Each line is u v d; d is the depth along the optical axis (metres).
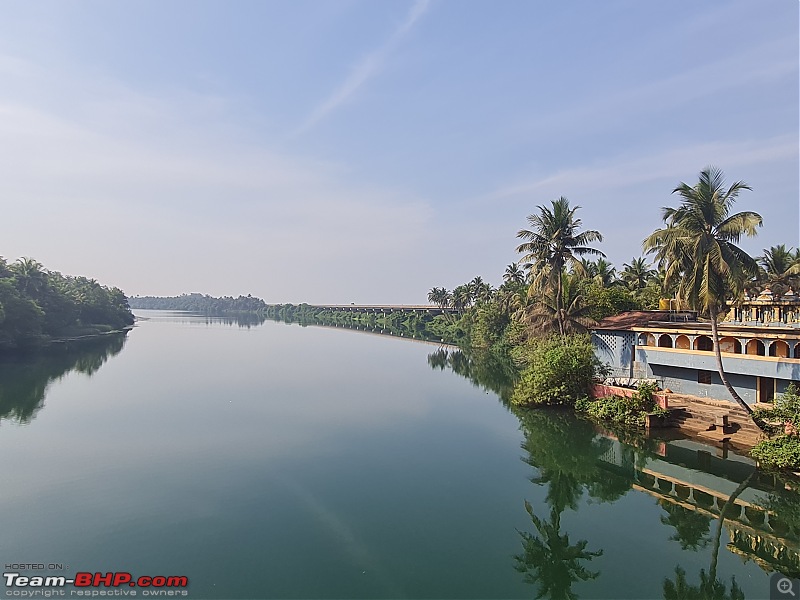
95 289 126.94
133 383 49.38
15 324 72.56
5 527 18.30
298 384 51.12
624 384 36.56
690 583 15.29
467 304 130.25
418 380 55.00
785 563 16.53
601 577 15.57
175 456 26.83
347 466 25.62
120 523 18.75
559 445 29.61
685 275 28.98
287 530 18.39
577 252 45.62
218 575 15.31
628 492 22.61
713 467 25.20
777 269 49.38
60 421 33.84
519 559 16.55
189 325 171.12
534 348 47.59
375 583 14.99
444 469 25.38
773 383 29.80
